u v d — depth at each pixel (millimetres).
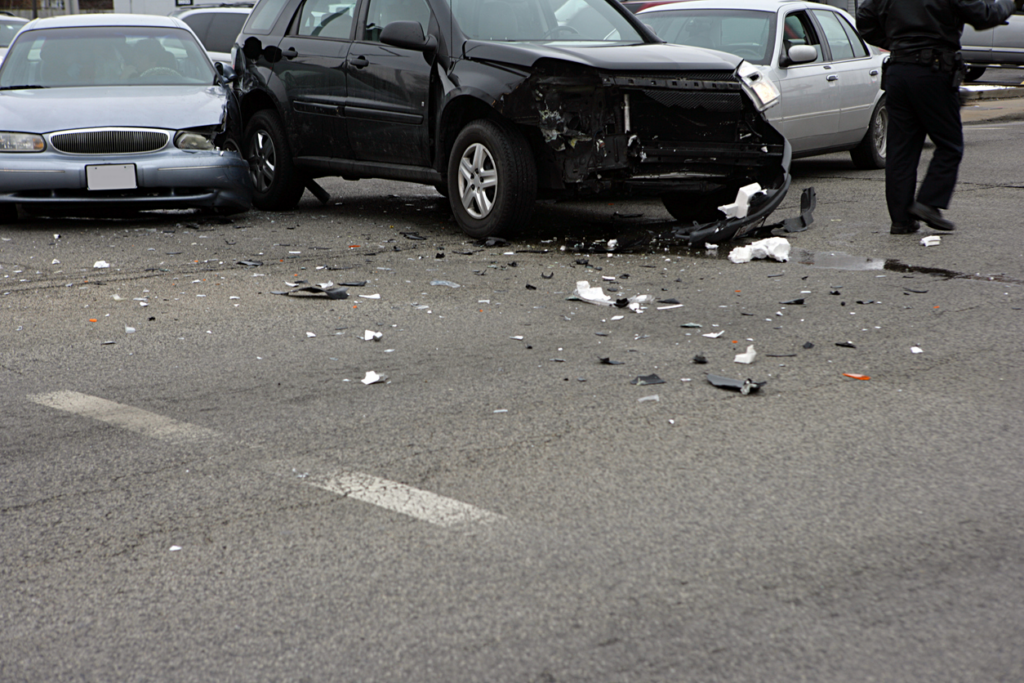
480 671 2297
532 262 6941
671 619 2494
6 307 5742
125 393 4270
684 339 5000
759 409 3994
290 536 2967
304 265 6867
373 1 8758
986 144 13930
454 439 3703
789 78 10750
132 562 2836
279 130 9492
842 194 10086
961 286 6020
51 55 9547
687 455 3531
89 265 6879
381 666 2326
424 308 5660
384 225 8664
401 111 8266
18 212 9273
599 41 8312
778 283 6188
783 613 2516
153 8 24484
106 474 3438
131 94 8898
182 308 5699
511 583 2680
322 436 3752
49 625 2535
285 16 9570
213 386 4348
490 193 7727
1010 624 2461
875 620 2482
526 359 4688
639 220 8789
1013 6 7363
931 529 2967
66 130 8297
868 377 4379
